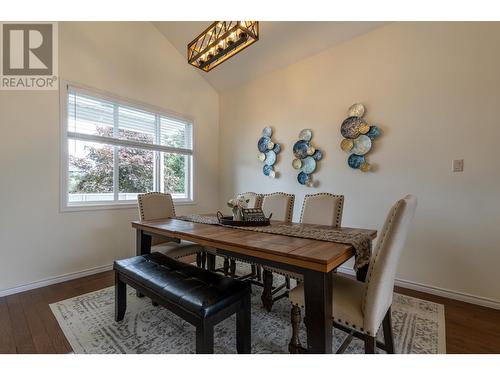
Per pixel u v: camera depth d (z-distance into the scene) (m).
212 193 4.46
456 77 2.28
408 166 2.54
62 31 2.65
